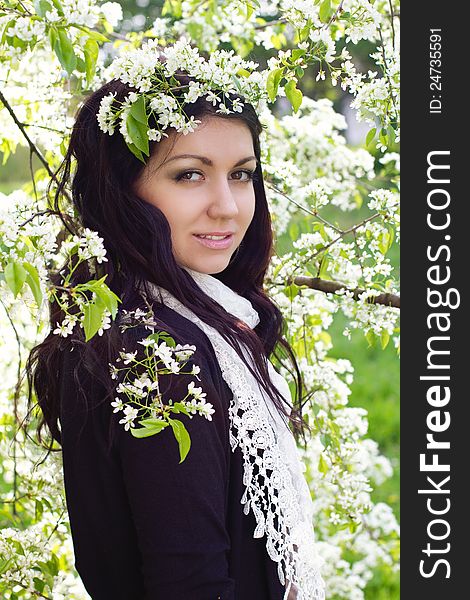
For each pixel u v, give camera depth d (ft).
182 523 4.58
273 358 7.74
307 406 8.21
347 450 8.38
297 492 5.44
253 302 6.32
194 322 5.22
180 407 4.56
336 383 8.28
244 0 7.35
